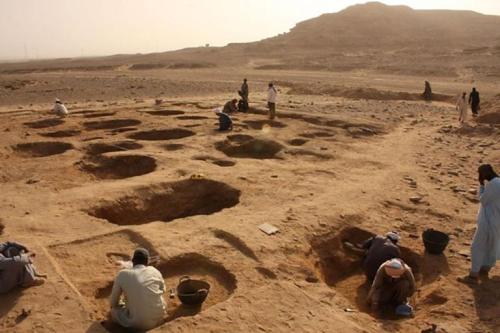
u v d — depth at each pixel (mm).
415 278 6500
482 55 54219
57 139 13883
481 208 6105
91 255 6375
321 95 30562
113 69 63688
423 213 8414
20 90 31672
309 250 6832
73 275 5852
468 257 6719
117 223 8430
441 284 6004
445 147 13906
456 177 10750
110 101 25656
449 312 5312
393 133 15938
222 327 4785
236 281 5777
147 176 9961
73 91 30859
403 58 60281
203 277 6055
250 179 9906
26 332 4641
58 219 7520
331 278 6863
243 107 19562
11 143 13156
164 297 5586
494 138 15047
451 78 40219
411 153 12977
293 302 5320
